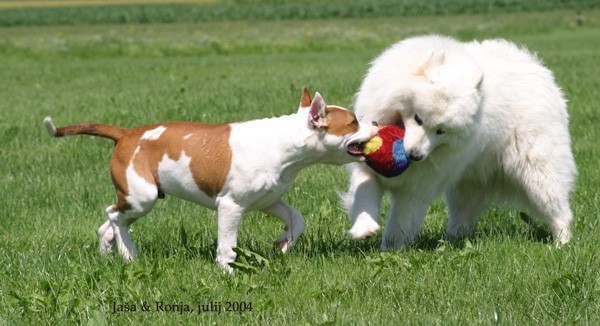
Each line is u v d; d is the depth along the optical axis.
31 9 90.94
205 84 27.83
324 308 7.25
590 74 29.09
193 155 8.16
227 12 83.94
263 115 19.02
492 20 73.38
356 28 63.31
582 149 15.21
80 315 7.06
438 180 9.37
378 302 7.38
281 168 8.23
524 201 10.62
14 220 10.81
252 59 42.88
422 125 8.63
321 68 34.31
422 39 9.32
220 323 6.97
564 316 7.00
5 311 7.27
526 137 9.97
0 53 45.41
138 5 99.88
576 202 11.59
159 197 8.60
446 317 6.98
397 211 9.57
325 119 8.20
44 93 26.83
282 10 85.31
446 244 9.27
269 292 7.57
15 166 14.27
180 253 8.99
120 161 8.38
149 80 30.83
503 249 9.05
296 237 8.70
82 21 80.88
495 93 9.73
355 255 9.02
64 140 16.56
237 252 8.24
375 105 8.99
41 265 8.48
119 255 8.61
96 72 35.16
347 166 9.76
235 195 8.12
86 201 11.75
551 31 64.62
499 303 7.32
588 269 8.04
